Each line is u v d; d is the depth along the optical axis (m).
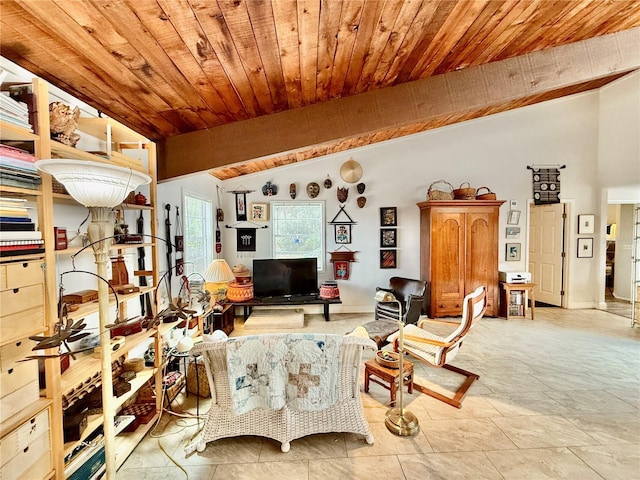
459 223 4.65
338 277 5.16
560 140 5.19
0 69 1.32
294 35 1.53
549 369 3.04
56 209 1.71
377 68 2.13
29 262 1.24
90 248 1.54
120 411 2.11
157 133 2.49
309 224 5.23
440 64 2.29
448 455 1.88
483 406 2.40
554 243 5.50
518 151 5.19
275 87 2.08
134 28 1.26
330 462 1.83
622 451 1.89
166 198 3.17
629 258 5.88
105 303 1.31
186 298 3.20
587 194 5.24
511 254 5.23
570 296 5.34
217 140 2.55
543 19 1.92
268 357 1.84
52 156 1.49
